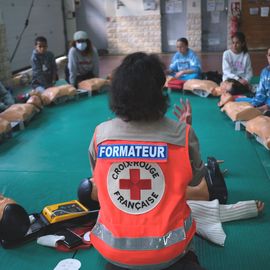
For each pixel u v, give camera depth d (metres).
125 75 1.19
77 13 10.73
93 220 2.23
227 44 10.38
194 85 5.43
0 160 3.39
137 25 10.55
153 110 1.21
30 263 1.97
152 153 1.21
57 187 2.82
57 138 3.95
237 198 2.55
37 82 5.91
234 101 4.48
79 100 5.53
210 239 2.05
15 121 4.21
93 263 1.94
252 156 3.28
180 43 5.86
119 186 1.22
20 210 2.10
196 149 1.29
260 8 9.88
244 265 1.89
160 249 1.19
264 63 8.26
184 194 1.24
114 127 1.27
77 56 5.85
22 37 7.72
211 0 10.09
